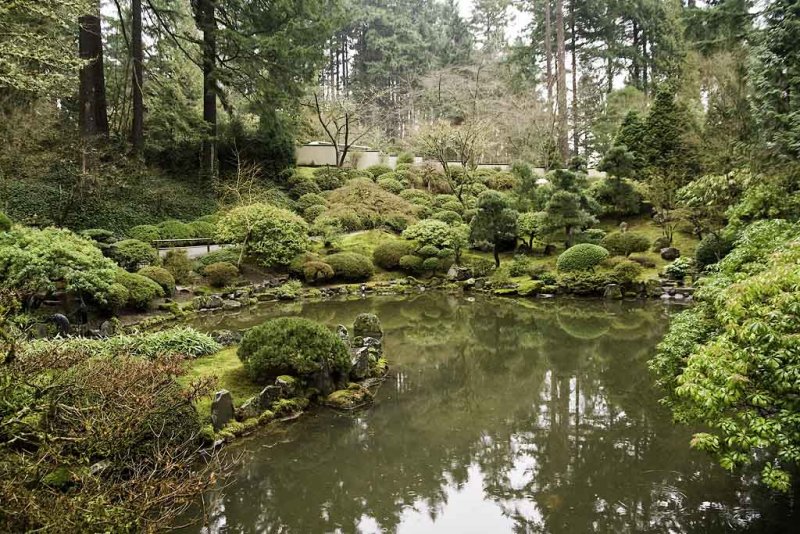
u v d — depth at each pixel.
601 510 4.19
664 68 25.05
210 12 18.33
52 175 14.59
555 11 27.73
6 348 3.22
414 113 35.12
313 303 13.48
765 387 3.16
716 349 3.38
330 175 23.52
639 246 15.36
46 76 9.63
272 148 22.84
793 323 3.00
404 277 16.36
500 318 11.78
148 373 4.46
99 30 16.27
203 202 18.47
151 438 4.38
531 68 31.70
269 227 15.03
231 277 13.72
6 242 8.39
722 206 11.82
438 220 18.42
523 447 5.42
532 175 19.80
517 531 3.96
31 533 2.34
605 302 12.95
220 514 4.22
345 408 6.38
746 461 3.20
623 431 5.72
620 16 27.95
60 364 3.79
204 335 7.98
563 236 17.47
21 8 7.79
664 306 12.14
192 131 18.30
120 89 20.89
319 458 5.21
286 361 6.39
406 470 4.98
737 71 14.91
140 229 15.19
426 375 7.89
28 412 3.24
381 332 9.73
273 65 18.22
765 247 5.21
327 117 27.38
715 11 15.15
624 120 20.69
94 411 3.69
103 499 2.64
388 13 38.94
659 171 17.42
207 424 5.29
